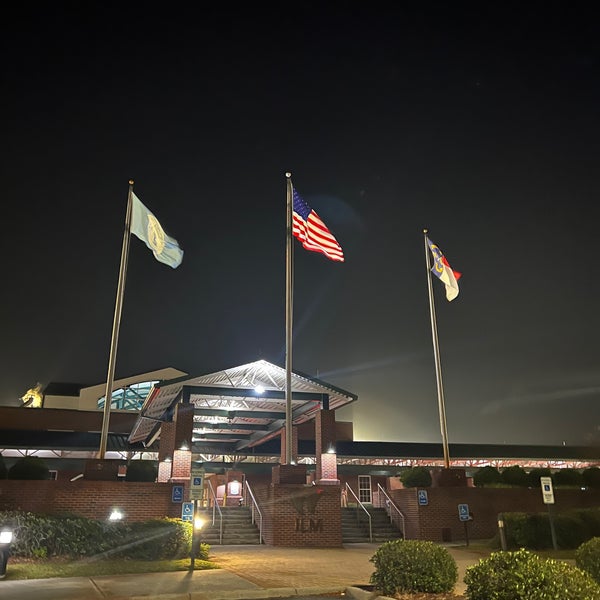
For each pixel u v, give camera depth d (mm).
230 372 26125
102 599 9594
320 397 27875
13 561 13531
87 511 17578
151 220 20172
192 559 13484
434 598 9406
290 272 21328
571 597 7141
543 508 23484
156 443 44438
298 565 14500
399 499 23453
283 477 20516
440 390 24234
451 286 24500
